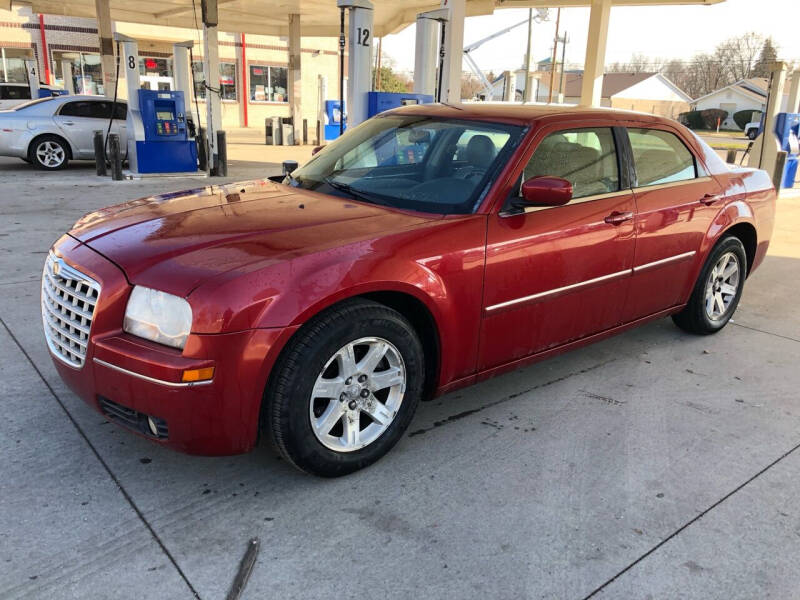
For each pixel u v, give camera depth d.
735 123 65.06
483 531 2.61
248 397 2.52
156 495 2.76
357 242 2.82
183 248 2.71
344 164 3.88
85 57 27.75
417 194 3.39
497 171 3.32
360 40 8.20
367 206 3.33
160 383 2.43
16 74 26.64
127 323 2.59
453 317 3.07
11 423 3.27
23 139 12.72
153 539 2.48
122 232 2.97
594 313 3.83
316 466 2.80
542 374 4.19
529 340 3.50
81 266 2.76
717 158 4.79
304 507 2.72
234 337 2.44
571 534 2.61
